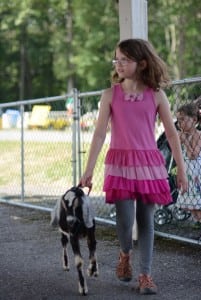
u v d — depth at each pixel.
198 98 6.59
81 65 40.84
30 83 53.28
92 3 39.59
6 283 5.16
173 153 4.71
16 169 12.93
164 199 4.65
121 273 4.89
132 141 4.60
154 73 4.62
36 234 7.20
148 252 4.75
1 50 52.44
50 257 6.04
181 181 4.69
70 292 4.87
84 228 4.88
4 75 53.72
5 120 12.66
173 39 36.22
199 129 6.58
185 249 6.20
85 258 5.93
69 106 12.15
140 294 4.74
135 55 4.55
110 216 7.74
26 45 51.31
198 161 6.36
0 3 44.72
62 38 46.47
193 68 35.69
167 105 4.71
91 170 4.66
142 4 6.14
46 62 52.62
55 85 53.81
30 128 12.97
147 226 4.74
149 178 4.57
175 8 34.38
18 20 44.38
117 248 6.33
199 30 35.12
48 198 9.95
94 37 40.03
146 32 6.22
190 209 6.46
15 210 9.09
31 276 5.36
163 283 5.04
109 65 40.47
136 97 4.61
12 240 6.90
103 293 4.80
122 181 4.57
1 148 15.30
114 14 39.53
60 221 4.98
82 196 4.83
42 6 44.12
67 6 43.91
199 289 4.86
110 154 4.70
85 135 10.55
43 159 12.37
